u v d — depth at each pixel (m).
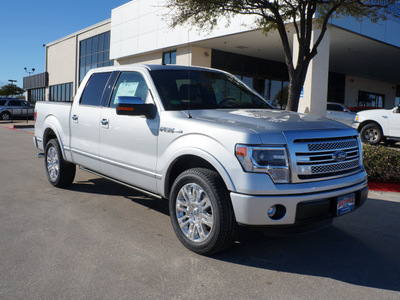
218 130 3.30
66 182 5.95
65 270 3.13
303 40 8.21
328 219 3.33
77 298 2.69
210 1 7.71
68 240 3.80
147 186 4.10
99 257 3.40
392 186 6.33
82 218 4.52
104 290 2.81
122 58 23.95
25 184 6.39
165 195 3.89
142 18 21.03
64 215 4.63
